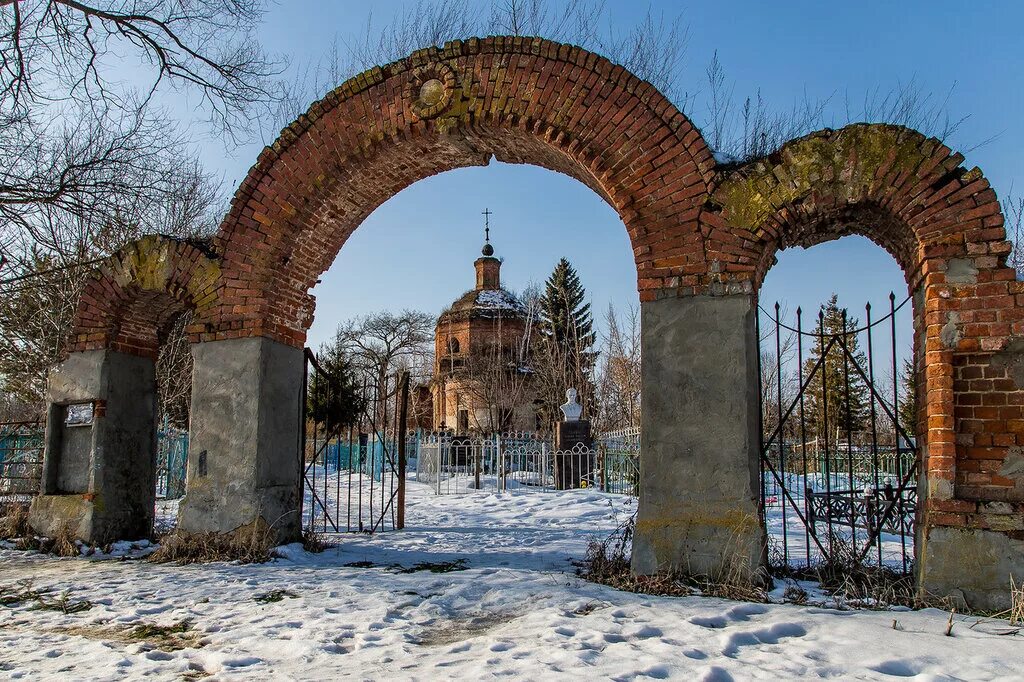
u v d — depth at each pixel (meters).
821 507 7.41
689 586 6.55
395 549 9.50
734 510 6.64
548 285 45.31
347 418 11.77
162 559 8.50
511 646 4.90
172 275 9.38
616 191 7.44
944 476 5.96
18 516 9.77
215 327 9.07
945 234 6.25
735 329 6.88
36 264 16.83
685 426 6.89
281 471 9.04
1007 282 6.01
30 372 19.41
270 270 8.98
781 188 6.87
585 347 42.69
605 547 7.71
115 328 9.79
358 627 5.62
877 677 4.15
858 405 29.59
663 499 6.87
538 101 7.88
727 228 7.03
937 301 6.13
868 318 6.96
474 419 35.91
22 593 6.82
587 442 21.44
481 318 38.94
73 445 9.84
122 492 9.70
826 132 6.80
